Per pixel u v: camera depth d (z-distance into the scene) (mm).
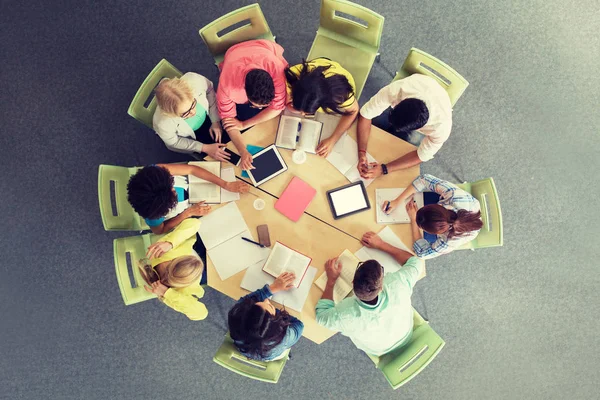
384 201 2320
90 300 3021
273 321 1976
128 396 3020
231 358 2320
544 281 3061
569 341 3055
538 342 3059
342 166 2340
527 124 3096
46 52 3088
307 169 2336
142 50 3094
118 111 3066
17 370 3006
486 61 3111
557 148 3092
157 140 3049
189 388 3033
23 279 3016
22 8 3104
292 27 3107
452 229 2086
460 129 3104
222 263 2262
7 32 3096
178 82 2061
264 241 2275
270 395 3033
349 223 2312
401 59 3105
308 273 2268
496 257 3059
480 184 2416
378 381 3043
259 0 3115
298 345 3041
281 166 2330
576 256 3064
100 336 3021
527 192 3084
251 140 2352
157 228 2375
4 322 3012
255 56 2152
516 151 3092
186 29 3104
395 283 2076
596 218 3072
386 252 2287
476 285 3059
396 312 2057
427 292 3062
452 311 3061
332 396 3041
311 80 1867
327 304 2178
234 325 1960
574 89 3100
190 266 2078
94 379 3014
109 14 3105
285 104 2303
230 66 2172
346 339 3043
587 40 3102
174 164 2314
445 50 3115
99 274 3025
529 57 3107
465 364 3068
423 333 2387
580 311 3057
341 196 2316
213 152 2398
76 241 3031
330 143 2316
